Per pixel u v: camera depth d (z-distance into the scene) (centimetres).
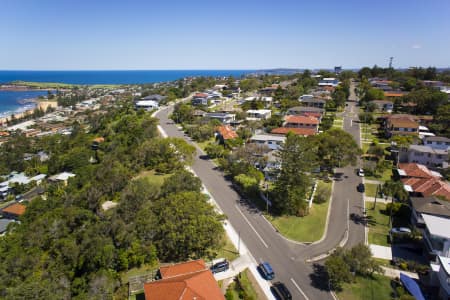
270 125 9681
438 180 5303
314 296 3200
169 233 3734
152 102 14200
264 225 4578
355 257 3409
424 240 3959
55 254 4050
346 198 5406
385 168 6494
